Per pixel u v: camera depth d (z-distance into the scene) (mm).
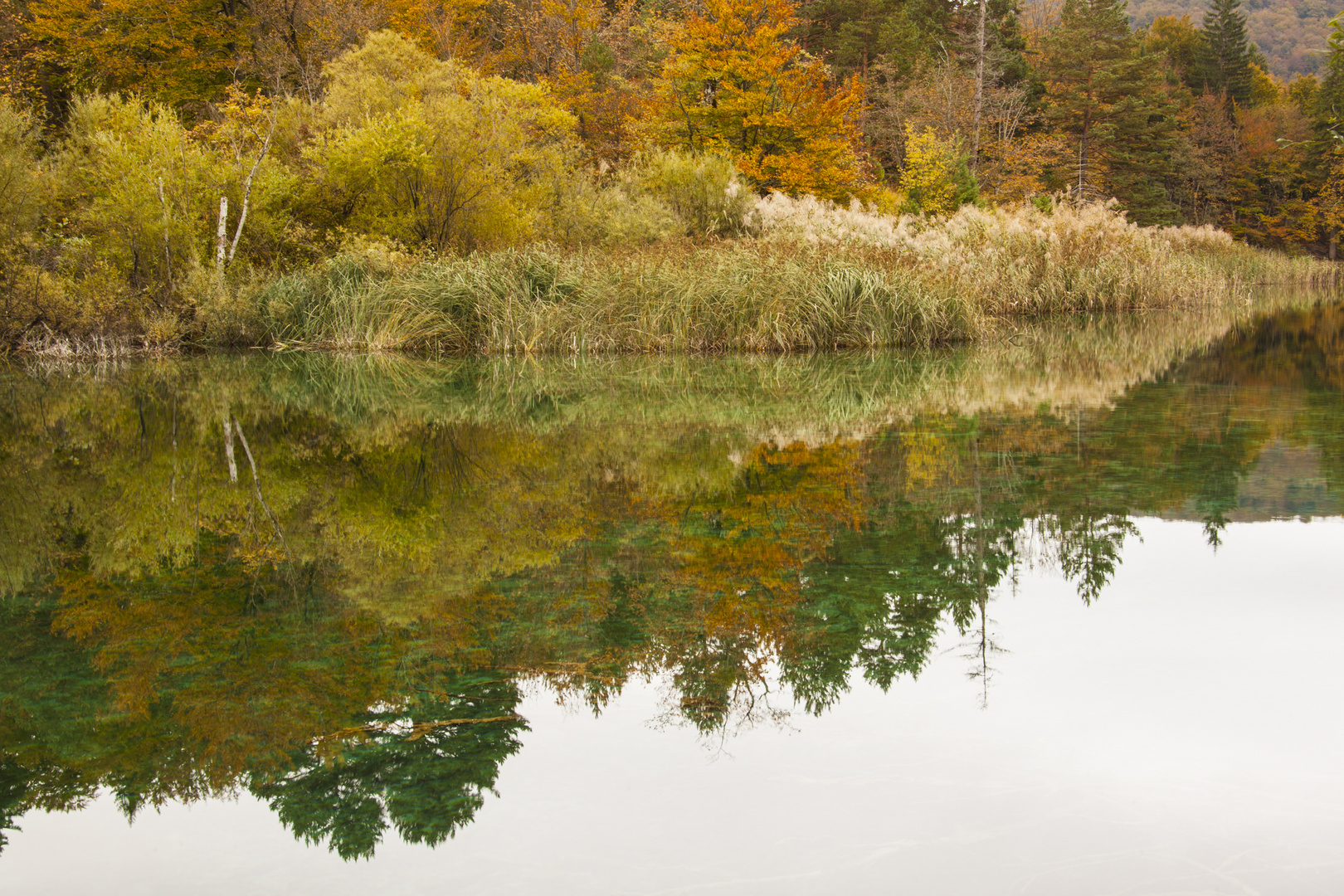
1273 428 6316
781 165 22125
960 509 4199
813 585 3133
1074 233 18109
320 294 13047
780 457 5461
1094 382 8984
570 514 4180
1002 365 10352
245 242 13789
